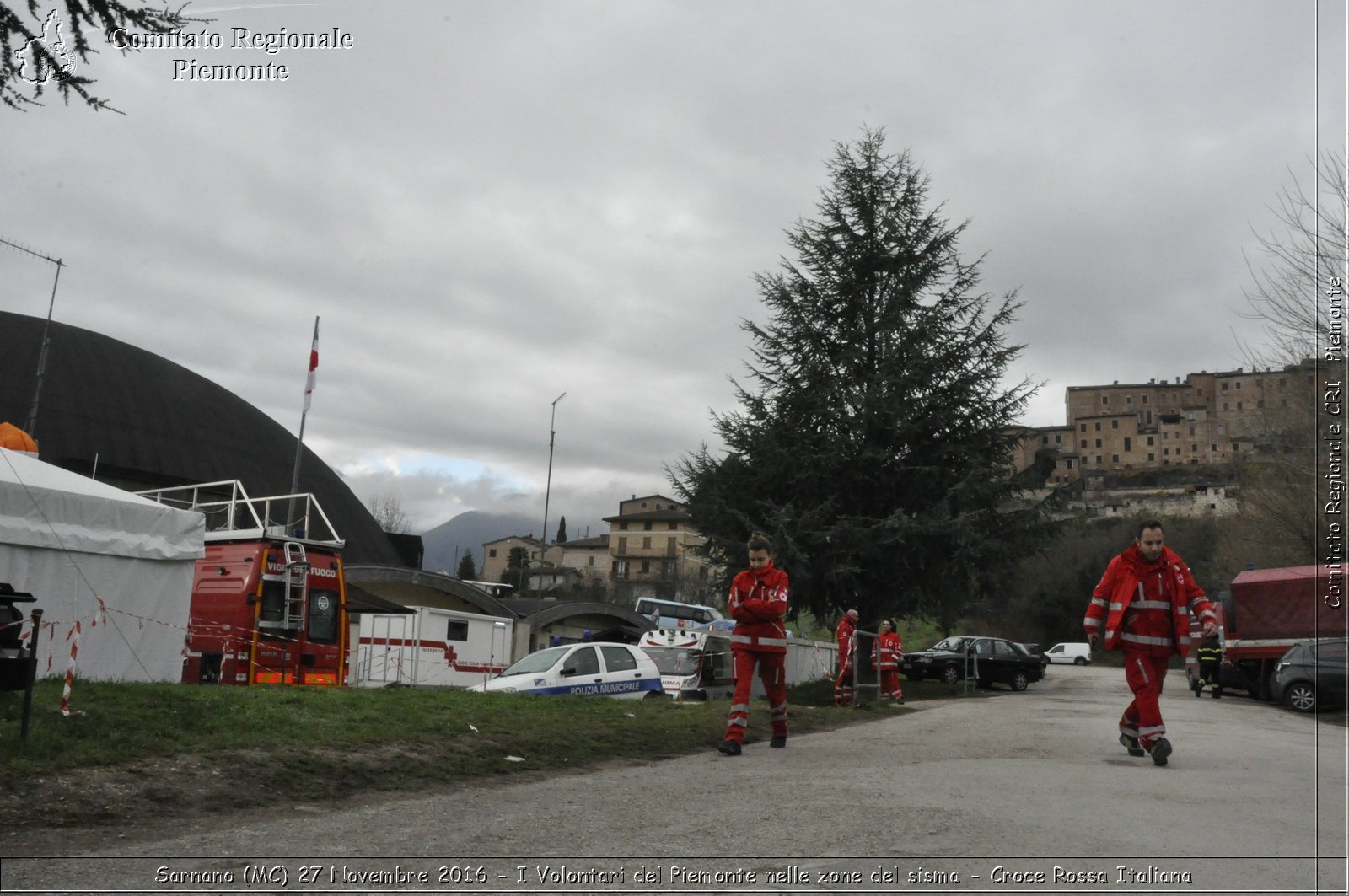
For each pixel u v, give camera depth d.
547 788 7.21
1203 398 152.25
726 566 33.12
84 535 13.82
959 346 32.88
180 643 15.02
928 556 31.48
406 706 10.78
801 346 33.81
